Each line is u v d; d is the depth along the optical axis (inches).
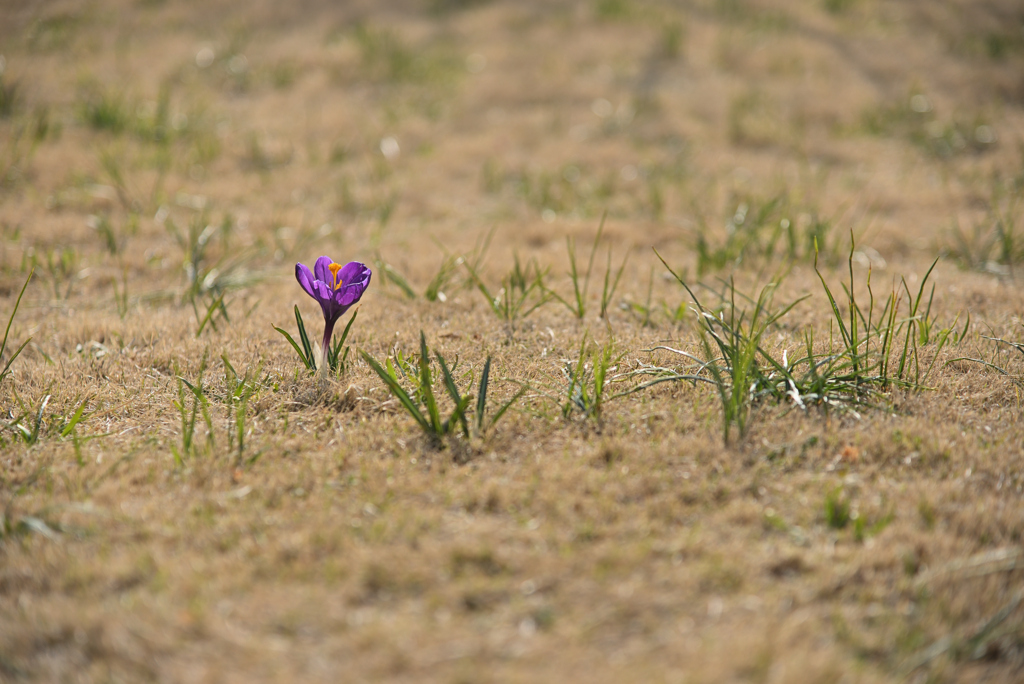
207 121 518.9
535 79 588.7
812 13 701.9
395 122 531.5
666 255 365.1
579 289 319.6
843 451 201.5
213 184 437.1
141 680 133.5
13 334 273.6
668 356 253.4
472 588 151.9
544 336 273.9
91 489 187.3
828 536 171.0
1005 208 416.2
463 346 264.7
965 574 158.9
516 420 216.7
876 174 473.1
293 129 516.1
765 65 616.4
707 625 144.9
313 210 414.3
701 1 718.5
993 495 186.5
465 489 184.2
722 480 189.0
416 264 339.6
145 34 639.1
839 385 227.5
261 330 274.5
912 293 313.1
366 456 200.7
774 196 428.1
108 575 156.6
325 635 142.0
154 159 457.1
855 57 631.8
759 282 329.1
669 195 442.0
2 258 335.0
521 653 138.2
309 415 221.8
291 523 173.2
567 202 433.4
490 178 454.3
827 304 301.6
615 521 174.1
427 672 134.2
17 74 539.2
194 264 322.7
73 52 593.9
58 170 427.8
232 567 158.4
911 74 604.7
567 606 149.0
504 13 688.4
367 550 162.1
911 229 393.1
